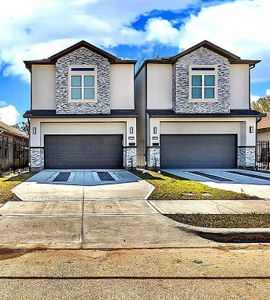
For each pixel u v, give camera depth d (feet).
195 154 69.72
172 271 15.47
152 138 66.08
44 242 19.48
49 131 66.39
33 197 33.81
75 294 13.01
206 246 19.29
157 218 25.25
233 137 70.64
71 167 67.21
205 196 34.37
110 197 34.12
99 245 19.13
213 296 12.86
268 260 17.10
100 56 66.03
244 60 69.92
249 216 25.58
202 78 67.51
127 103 67.92
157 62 68.69
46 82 67.41
